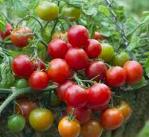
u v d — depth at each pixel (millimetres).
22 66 522
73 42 535
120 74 553
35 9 586
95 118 557
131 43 621
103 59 587
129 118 632
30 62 527
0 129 549
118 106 577
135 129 668
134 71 568
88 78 554
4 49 572
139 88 608
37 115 530
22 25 608
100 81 555
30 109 542
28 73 529
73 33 532
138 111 638
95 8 620
